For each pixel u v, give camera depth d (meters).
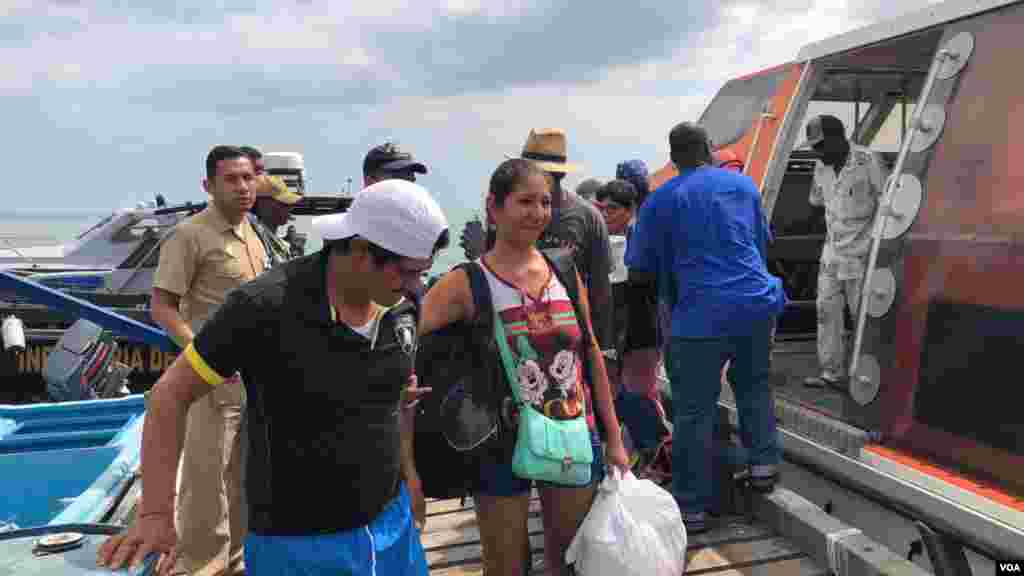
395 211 1.59
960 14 3.14
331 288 1.69
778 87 4.45
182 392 1.63
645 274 3.68
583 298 2.60
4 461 4.55
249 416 1.74
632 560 2.53
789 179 6.07
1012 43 2.87
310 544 1.73
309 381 1.66
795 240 5.88
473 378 2.36
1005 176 2.77
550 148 3.51
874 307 3.28
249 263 3.24
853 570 2.95
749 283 3.38
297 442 1.70
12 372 8.39
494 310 2.38
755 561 3.22
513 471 2.38
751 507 3.64
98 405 5.77
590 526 2.58
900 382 3.12
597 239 3.66
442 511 4.03
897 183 3.24
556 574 2.71
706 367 3.43
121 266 8.74
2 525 3.94
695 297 3.42
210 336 1.62
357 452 1.74
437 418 2.33
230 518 3.23
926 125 3.17
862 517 3.29
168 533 1.59
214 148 3.14
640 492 2.71
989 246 2.77
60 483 4.60
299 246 7.61
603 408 2.67
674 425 3.55
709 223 3.41
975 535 2.66
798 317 5.96
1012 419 2.63
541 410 2.37
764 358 3.49
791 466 3.75
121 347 8.32
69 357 7.26
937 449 2.93
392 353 1.77
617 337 4.16
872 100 4.96
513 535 2.47
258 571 1.77
